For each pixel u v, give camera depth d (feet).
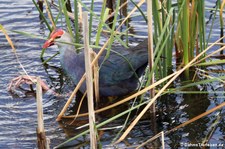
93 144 26.71
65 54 36.52
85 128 31.40
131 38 42.42
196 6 35.65
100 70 34.86
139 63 34.04
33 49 41.78
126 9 46.55
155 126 31.53
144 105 34.06
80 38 40.73
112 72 34.73
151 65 30.89
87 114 32.60
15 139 30.14
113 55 35.09
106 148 28.99
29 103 34.60
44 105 34.40
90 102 26.25
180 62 39.17
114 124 31.86
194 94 34.99
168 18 29.99
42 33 43.39
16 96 35.53
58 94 35.86
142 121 32.14
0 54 40.96
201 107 33.47
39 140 28.02
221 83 36.29
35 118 32.60
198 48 38.11
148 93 35.35
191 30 36.58
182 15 35.55
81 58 35.78
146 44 34.40
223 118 31.99
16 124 31.83
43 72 38.86
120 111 33.58
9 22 44.98
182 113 32.91
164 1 34.27
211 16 44.50
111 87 35.09
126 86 35.17
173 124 31.71
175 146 29.25
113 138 30.12
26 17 45.70
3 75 38.17
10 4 47.67
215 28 43.01
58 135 30.66
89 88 26.13
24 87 36.81
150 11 29.84
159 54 29.96
